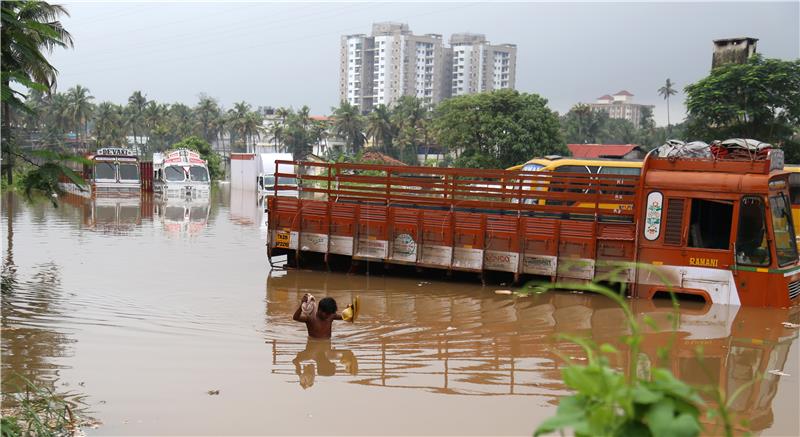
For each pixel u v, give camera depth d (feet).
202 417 22.30
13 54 21.58
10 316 36.24
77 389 24.99
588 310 40.01
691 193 41.57
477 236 47.16
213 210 115.44
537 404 24.00
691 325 36.17
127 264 54.60
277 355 29.91
